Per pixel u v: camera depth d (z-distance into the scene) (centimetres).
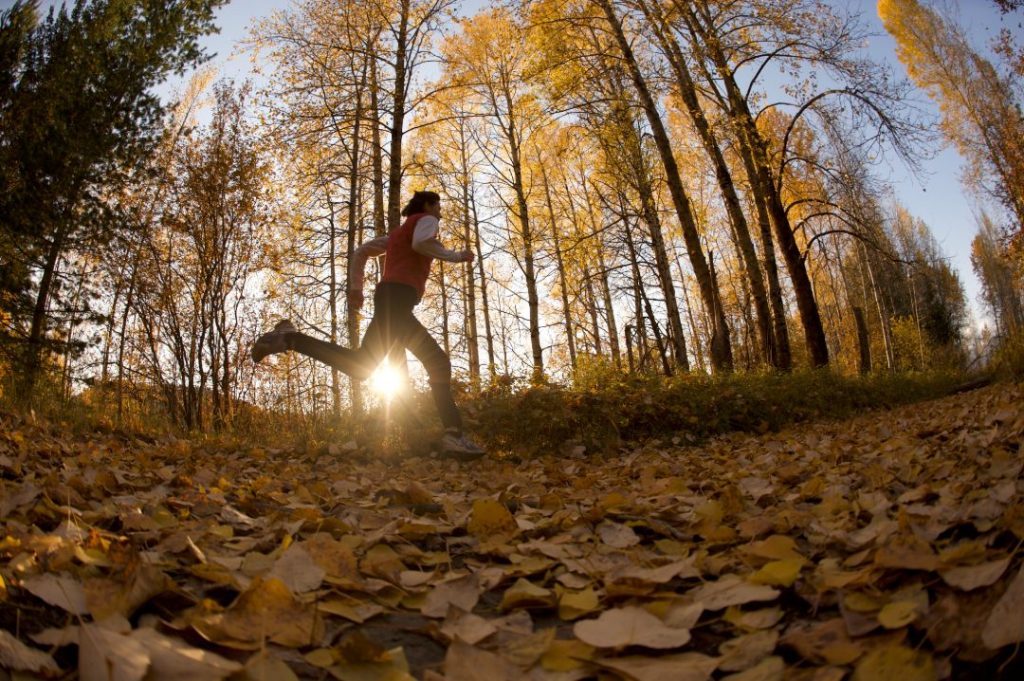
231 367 1277
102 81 1082
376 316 420
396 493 286
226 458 500
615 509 247
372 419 672
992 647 96
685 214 1356
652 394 819
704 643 125
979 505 172
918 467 283
